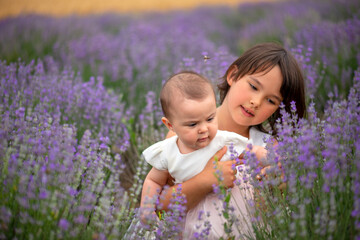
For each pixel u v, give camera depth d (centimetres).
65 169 185
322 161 204
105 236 192
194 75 213
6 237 175
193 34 842
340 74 372
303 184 185
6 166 185
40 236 174
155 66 529
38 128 228
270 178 191
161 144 229
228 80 257
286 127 204
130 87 467
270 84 228
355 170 180
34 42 641
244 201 210
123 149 255
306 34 509
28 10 1012
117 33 890
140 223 220
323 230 163
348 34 450
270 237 193
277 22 743
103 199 197
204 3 1416
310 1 891
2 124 219
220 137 220
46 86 331
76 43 645
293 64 239
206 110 201
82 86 356
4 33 674
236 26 1061
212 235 211
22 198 171
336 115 217
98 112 336
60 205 178
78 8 1231
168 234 197
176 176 224
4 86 298
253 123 238
